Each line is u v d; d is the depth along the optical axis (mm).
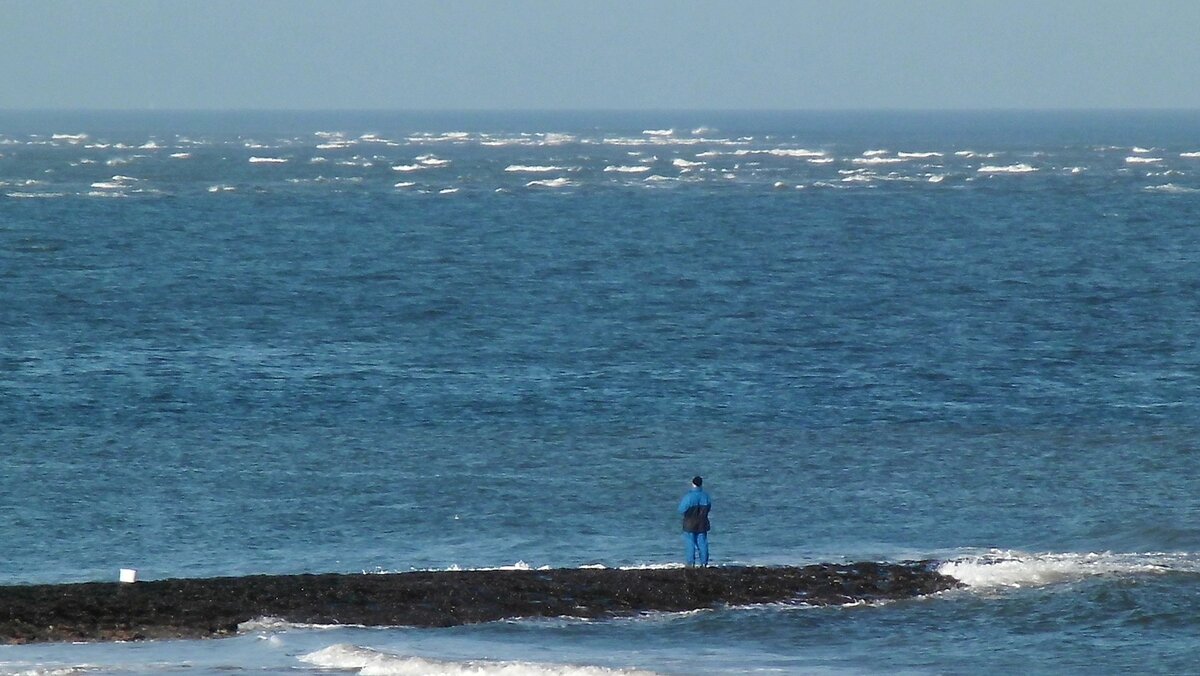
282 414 156500
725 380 180000
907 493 125812
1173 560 102125
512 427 151125
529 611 90375
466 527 114000
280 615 88562
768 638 87000
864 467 135250
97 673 77312
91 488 123812
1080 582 96875
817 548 108875
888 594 94688
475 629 87812
